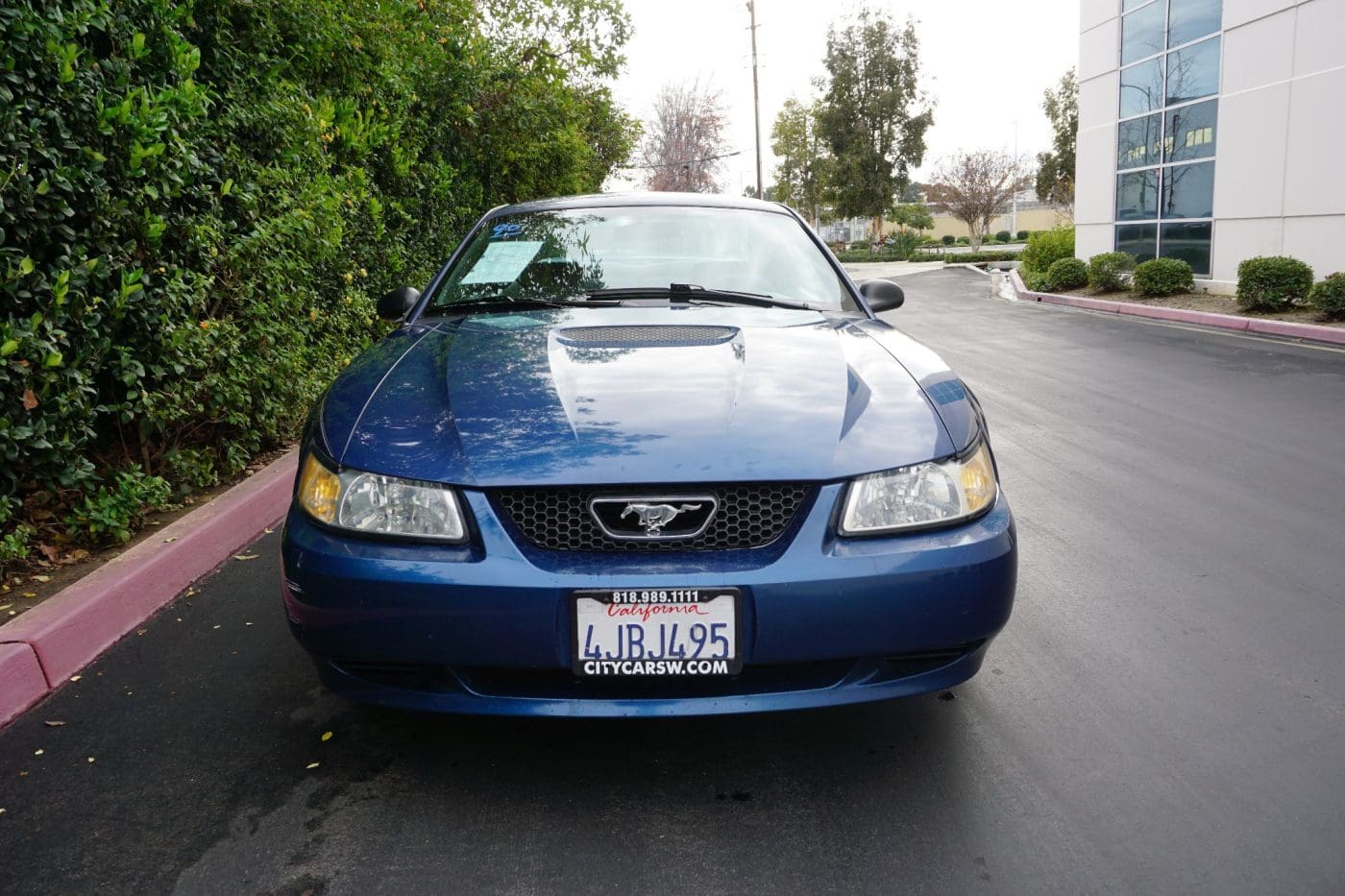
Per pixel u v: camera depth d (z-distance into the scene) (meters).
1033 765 2.33
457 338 2.85
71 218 3.82
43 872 1.96
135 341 4.18
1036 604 3.38
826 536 2.09
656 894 1.87
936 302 19.80
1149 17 17.44
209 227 4.57
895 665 2.18
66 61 3.60
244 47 5.69
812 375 2.45
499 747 2.44
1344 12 12.92
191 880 1.93
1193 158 16.42
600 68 12.91
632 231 3.59
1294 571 3.65
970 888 1.88
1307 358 9.28
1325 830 2.05
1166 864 1.95
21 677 2.73
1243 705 2.62
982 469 2.30
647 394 2.33
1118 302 15.90
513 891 1.89
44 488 3.97
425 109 9.25
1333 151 13.27
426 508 2.11
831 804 2.17
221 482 4.89
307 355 5.96
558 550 2.08
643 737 2.48
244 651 3.07
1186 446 5.78
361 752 2.43
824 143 57.41
